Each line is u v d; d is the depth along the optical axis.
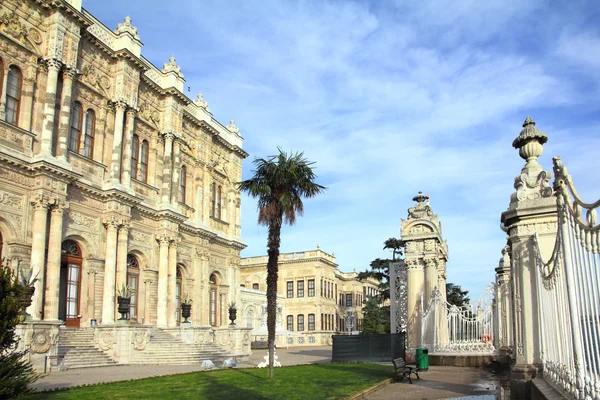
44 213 27.27
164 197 38.25
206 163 44.66
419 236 26.09
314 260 79.62
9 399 11.00
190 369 26.00
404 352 25.58
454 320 25.59
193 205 43.03
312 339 76.56
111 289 31.75
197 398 14.59
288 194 21.72
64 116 29.44
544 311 10.98
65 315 29.77
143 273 36.16
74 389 16.50
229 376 20.72
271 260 21.50
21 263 26.34
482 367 23.06
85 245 31.08
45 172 27.38
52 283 27.30
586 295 6.61
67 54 30.02
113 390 16.22
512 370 11.52
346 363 27.03
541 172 11.98
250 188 22.03
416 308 25.61
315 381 18.50
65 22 29.94
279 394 15.30
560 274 8.53
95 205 31.95
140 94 37.50
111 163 33.47
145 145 37.94
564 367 8.55
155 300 36.75
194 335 35.41
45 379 20.28
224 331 38.38
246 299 66.31
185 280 40.81
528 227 11.86
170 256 38.00
